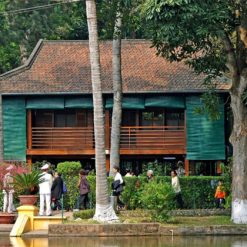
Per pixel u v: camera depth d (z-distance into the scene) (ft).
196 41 116.47
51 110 170.19
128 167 169.78
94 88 117.08
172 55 124.47
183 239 107.14
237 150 120.78
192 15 106.93
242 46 119.55
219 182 137.39
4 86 163.32
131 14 126.72
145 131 165.99
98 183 116.26
